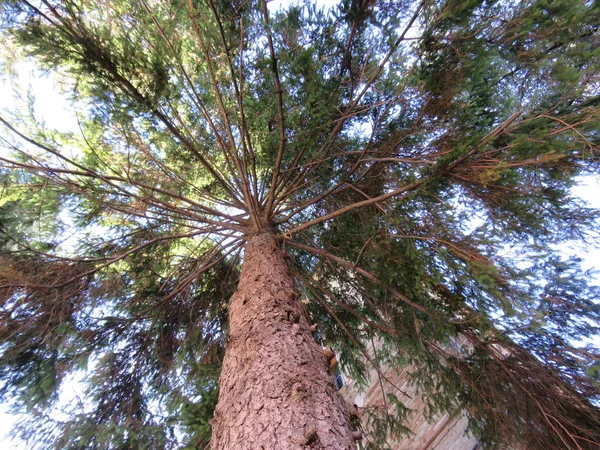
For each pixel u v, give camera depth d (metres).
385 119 3.67
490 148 2.56
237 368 2.31
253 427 1.77
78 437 3.33
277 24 3.30
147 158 4.32
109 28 3.32
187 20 3.27
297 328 2.59
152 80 3.20
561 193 2.97
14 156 3.29
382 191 4.13
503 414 3.50
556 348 3.17
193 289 4.94
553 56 2.71
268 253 3.83
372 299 4.43
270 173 4.86
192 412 3.37
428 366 4.22
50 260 3.57
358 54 3.57
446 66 2.81
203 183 5.23
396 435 4.42
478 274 2.75
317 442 1.62
